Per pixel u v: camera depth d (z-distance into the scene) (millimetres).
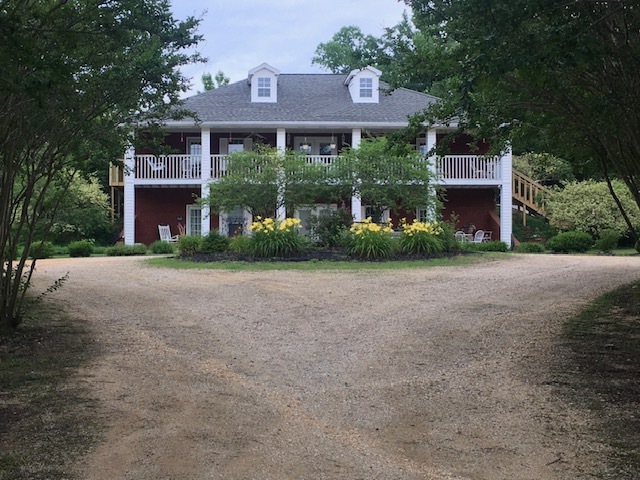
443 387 5840
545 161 11242
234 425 4750
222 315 9203
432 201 18844
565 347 7098
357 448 4363
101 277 13211
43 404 5059
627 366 6297
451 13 5625
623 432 4586
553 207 24141
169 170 24750
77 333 7777
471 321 8586
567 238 21188
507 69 4844
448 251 17359
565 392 5547
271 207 18484
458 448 4383
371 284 11836
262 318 9000
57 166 7426
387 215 25484
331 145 26250
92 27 6340
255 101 25953
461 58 5746
